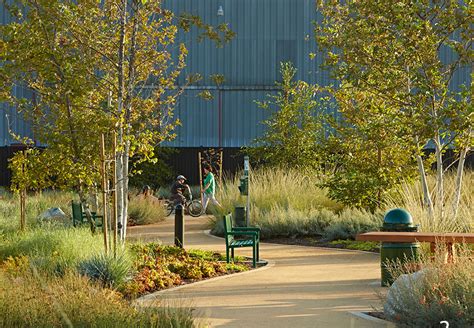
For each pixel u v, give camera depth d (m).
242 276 14.57
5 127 43.22
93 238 16.12
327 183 22.47
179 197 31.66
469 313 9.13
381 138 21.22
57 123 16.11
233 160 43.09
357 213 21.67
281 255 17.92
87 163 16.33
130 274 13.52
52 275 12.65
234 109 45.19
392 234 12.63
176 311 9.36
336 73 19.88
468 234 12.65
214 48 44.94
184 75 44.84
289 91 35.31
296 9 45.25
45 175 16.86
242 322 10.09
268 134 34.91
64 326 8.81
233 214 23.72
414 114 19.08
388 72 19.33
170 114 19.78
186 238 22.09
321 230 21.67
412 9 18.64
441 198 19.12
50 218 23.16
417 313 9.27
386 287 12.92
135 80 18.59
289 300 11.80
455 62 19.28
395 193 22.22
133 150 17.27
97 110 16.89
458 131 18.55
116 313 9.17
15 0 16.44
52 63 15.98
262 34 45.19
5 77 16.14
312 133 33.34
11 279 11.52
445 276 9.62
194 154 42.97
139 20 17.17
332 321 10.12
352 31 19.50
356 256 17.48
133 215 27.25
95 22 17.58
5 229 19.70
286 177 26.61
